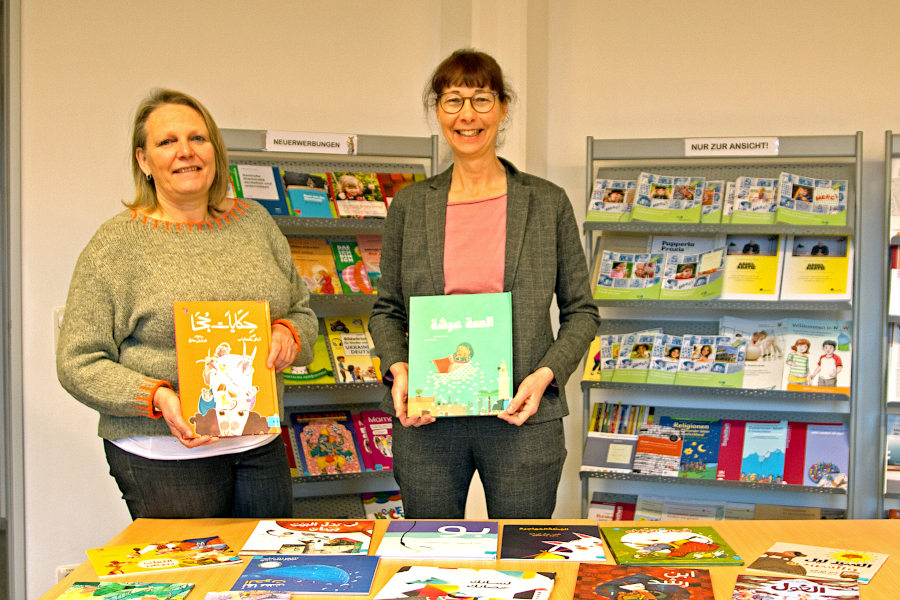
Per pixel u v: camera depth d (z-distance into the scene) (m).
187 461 1.84
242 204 2.06
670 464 3.26
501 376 1.81
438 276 1.93
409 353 1.86
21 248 3.17
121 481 1.88
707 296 3.26
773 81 3.57
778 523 1.73
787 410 3.53
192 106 1.91
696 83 3.62
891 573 1.44
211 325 1.75
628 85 3.67
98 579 1.45
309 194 3.19
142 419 1.81
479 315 1.85
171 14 3.32
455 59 1.90
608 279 3.38
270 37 3.43
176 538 1.66
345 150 3.16
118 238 1.81
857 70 3.50
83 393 1.75
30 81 3.16
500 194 1.96
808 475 3.16
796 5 3.53
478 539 1.62
